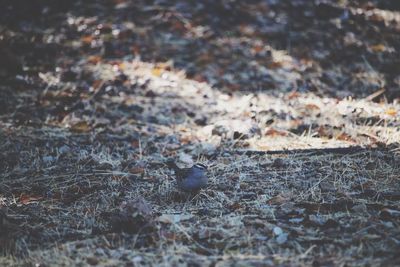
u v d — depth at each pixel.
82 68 13.20
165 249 6.62
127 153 9.72
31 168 9.18
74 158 9.47
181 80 12.83
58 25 14.95
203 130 10.55
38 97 11.87
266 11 15.86
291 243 6.61
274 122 10.73
